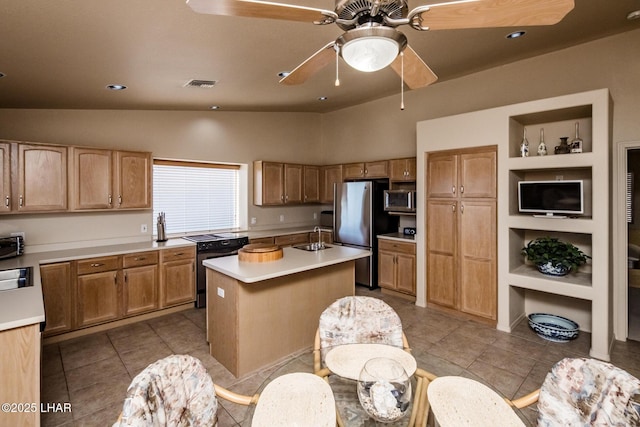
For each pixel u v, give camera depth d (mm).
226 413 2277
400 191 4684
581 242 3555
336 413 1404
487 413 1324
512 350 3133
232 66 2930
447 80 4590
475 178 3713
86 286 3443
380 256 4891
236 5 1239
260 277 2520
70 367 2840
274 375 1729
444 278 4047
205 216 5168
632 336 3420
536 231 3816
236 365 2703
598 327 2963
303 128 6242
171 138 4555
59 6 1639
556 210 3197
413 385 1634
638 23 2994
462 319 3869
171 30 2102
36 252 3537
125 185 3889
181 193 4879
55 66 2369
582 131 3471
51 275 3227
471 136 3727
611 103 3139
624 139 3244
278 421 1271
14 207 3168
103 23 1870
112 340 3355
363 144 5785
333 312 2111
